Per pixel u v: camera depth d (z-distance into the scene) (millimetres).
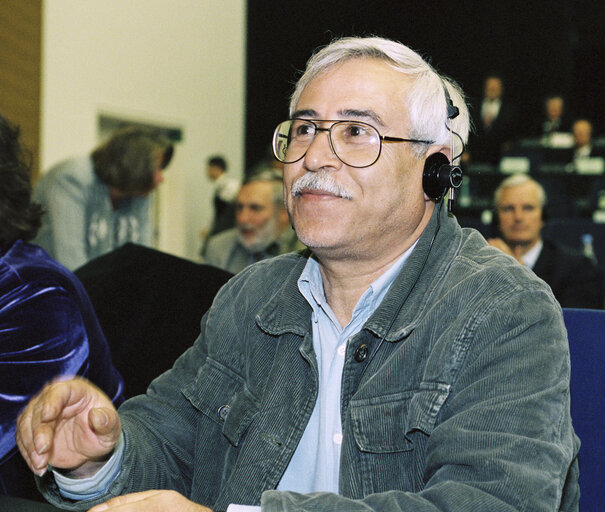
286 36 10031
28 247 1417
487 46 10539
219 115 8156
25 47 5309
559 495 817
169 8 7215
